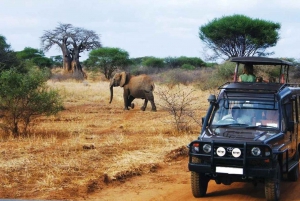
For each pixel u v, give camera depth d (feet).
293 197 28.58
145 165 34.94
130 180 31.81
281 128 28.76
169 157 38.01
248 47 148.25
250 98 29.99
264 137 27.12
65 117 62.64
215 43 148.25
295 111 32.53
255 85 31.50
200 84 106.73
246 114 29.55
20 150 39.24
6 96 46.26
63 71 235.81
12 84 46.57
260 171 25.99
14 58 88.69
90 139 45.60
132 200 27.55
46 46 235.61
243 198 28.22
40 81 48.14
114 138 45.68
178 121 52.85
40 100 47.50
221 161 26.53
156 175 33.19
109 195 28.43
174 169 35.04
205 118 29.53
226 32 145.59
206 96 86.99
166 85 112.37
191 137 46.68
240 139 26.73
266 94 29.94
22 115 47.39
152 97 73.36
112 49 199.52
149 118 63.41
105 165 34.68
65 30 238.48
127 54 207.62
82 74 182.19
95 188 29.55
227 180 27.48
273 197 26.66
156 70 197.26
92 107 76.54
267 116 29.27
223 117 29.71
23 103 47.01
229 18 148.36
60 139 45.24
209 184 31.58
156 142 44.06
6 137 45.68
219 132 28.22
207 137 27.37
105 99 89.35
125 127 54.34
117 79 76.28
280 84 31.83
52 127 53.01
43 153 38.04
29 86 46.93
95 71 199.62
